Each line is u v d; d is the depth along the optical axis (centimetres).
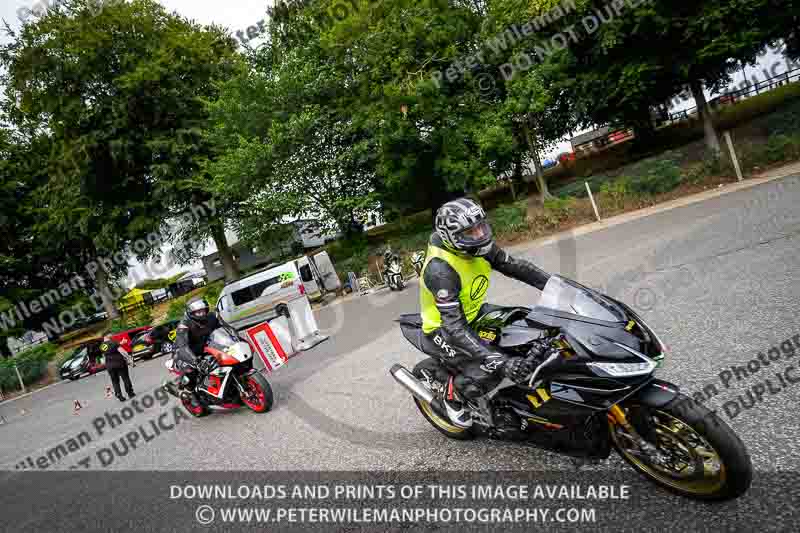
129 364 1736
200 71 2619
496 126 2009
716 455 217
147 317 2616
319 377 666
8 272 2944
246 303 1628
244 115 2105
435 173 2236
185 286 3512
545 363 245
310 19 2398
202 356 619
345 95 2247
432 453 361
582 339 251
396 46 2058
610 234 1186
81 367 1880
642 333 254
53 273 3212
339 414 498
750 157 1402
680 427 238
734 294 500
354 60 2122
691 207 1179
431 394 352
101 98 2448
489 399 298
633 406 247
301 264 1780
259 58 2433
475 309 329
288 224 2297
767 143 1402
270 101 2125
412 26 2034
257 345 736
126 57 2388
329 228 2353
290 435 479
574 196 1797
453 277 294
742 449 214
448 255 297
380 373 600
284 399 608
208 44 2666
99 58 2433
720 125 2339
